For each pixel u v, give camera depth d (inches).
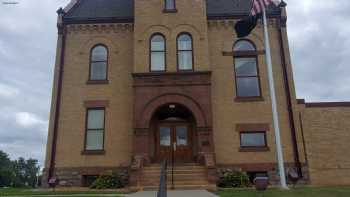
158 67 792.9
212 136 719.1
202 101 740.7
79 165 767.1
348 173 746.2
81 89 813.9
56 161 769.6
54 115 796.0
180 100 743.1
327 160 754.8
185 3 828.6
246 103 789.9
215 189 614.5
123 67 826.8
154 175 669.3
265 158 756.0
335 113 783.1
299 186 701.3
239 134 772.6
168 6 836.6
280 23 839.1
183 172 676.1
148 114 737.6
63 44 843.4
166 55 789.2
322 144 764.0
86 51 841.5
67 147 777.6
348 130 772.6
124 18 854.5
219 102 791.1
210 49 827.4
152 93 749.9
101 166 764.6
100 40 848.3
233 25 840.9
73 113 799.1
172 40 800.3
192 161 773.9
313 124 776.3
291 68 809.5
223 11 872.9
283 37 829.2
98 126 797.9
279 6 846.5
